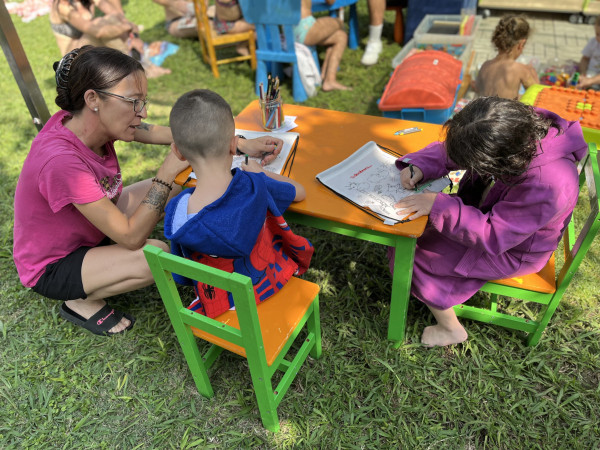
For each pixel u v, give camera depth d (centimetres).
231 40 496
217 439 206
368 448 199
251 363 175
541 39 546
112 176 225
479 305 255
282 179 198
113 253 220
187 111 160
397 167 209
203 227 162
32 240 217
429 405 212
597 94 329
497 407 209
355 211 188
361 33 588
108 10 482
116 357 238
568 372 224
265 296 195
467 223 181
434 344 234
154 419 213
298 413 211
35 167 197
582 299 256
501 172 165
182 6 577
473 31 453
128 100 195
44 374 232
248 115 263
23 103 486
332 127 246
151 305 264
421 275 212
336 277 279
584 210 311
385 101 345
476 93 398
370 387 220
